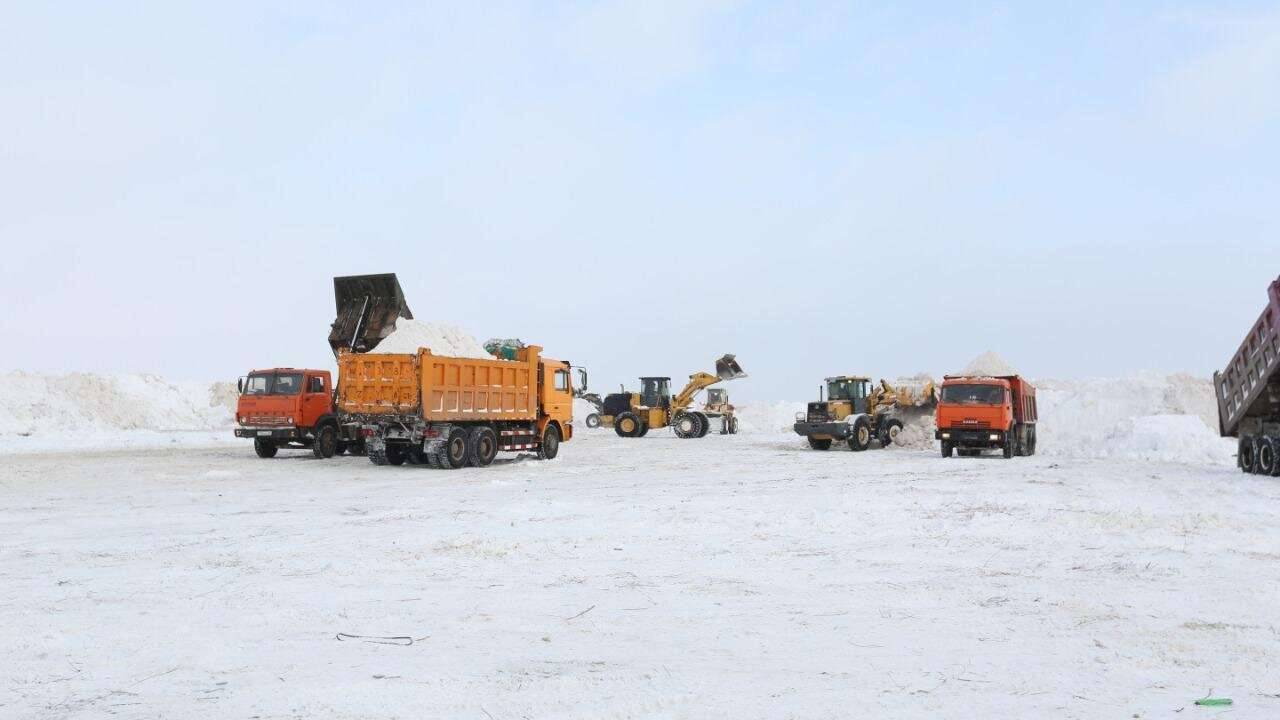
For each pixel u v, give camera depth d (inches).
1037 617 278.5
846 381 1393.9
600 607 294.7
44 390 2023.9
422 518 528.7
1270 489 690.8
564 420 1149.1
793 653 239.3
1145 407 1397.6
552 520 512.4
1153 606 292.5
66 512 574.6
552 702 199.5
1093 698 200.2
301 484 772.6
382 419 948.0
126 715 193.2
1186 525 476.1
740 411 2578.7
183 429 2139.5
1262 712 190.1
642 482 789.9
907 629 264.7
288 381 1094.4
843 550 406.9
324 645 249.0
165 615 285.3
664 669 224.5
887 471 916.6
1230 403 908.0
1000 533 454.3
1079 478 808.9
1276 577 339.9
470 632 263.0
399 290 1310.3
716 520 507.5
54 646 248.7
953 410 1151.0
